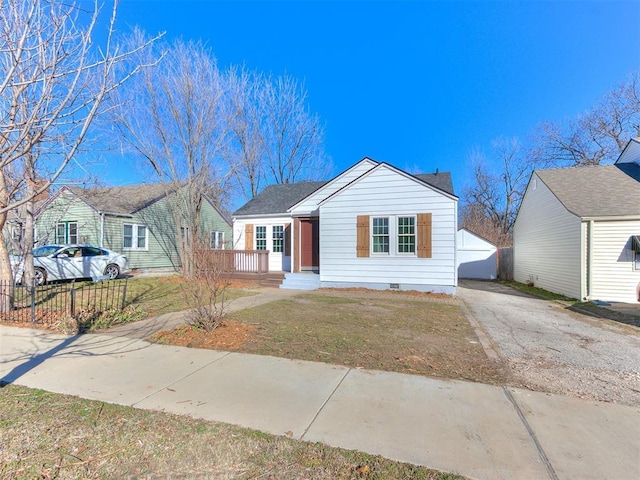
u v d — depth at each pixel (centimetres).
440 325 693
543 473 233
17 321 696
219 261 704
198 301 603
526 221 1780
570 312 924
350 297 1073
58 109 289
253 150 2166
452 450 259
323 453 255
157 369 433
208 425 296
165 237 2098
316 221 1496
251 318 719
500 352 520
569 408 330
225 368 436
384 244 1232
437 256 1166
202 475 233
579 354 516
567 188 1382
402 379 400
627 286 1123
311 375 412
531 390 374
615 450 261
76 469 239
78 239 1744
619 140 2603
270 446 264
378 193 1230
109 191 1803
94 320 675
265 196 1823
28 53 289
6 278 758
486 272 2184
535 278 1645
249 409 325
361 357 480
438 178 1410
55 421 303
